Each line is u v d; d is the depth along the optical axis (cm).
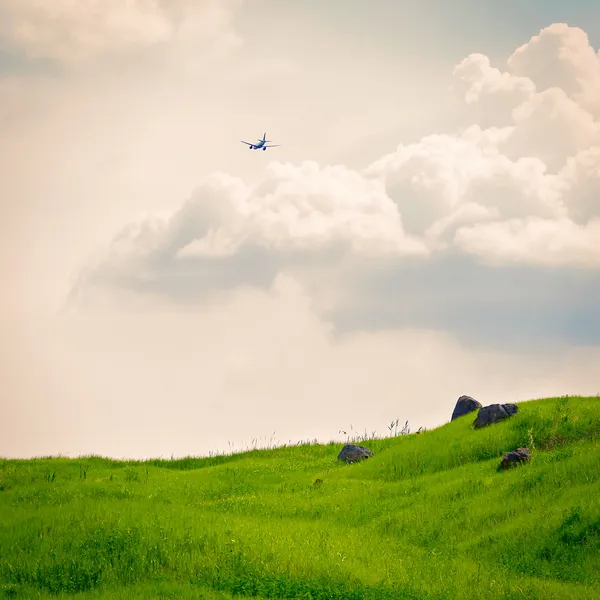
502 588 3603
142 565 3712
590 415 6319
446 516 4969
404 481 6100
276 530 4484
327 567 3769
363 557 4062
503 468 5700
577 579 3847
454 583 3669
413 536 4747
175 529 4169
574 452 5603
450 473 5978
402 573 3800
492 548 4353
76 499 5153
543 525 4419
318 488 6281
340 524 5169
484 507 4953
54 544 3888
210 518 4600
